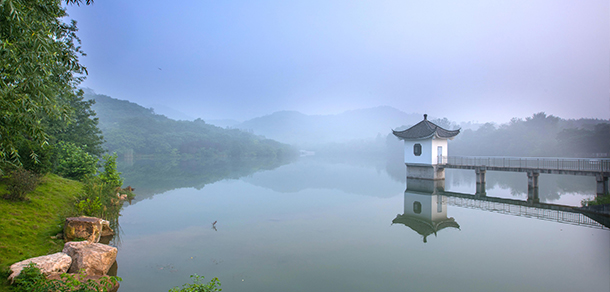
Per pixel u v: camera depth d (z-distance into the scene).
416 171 30.30
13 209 10.10
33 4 6.83
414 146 29.84
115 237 11.66
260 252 10.09
